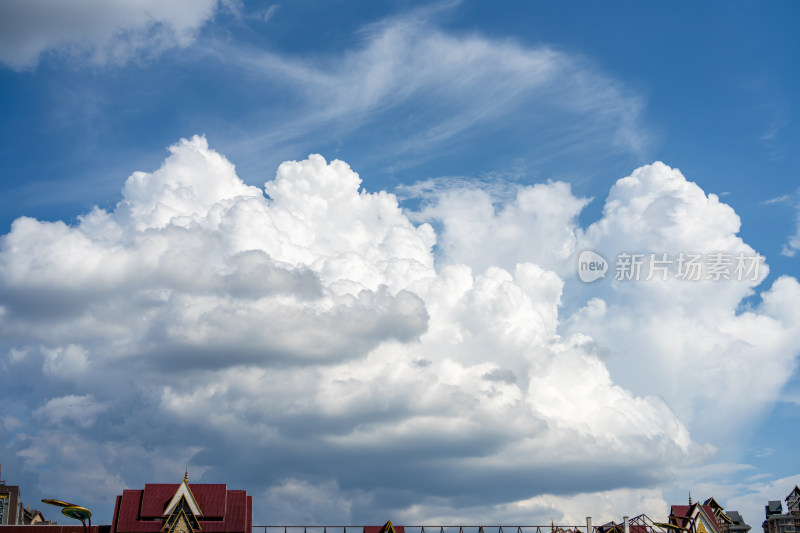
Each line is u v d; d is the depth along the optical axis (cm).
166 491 11594
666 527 12319
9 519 16625
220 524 11400
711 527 12988
